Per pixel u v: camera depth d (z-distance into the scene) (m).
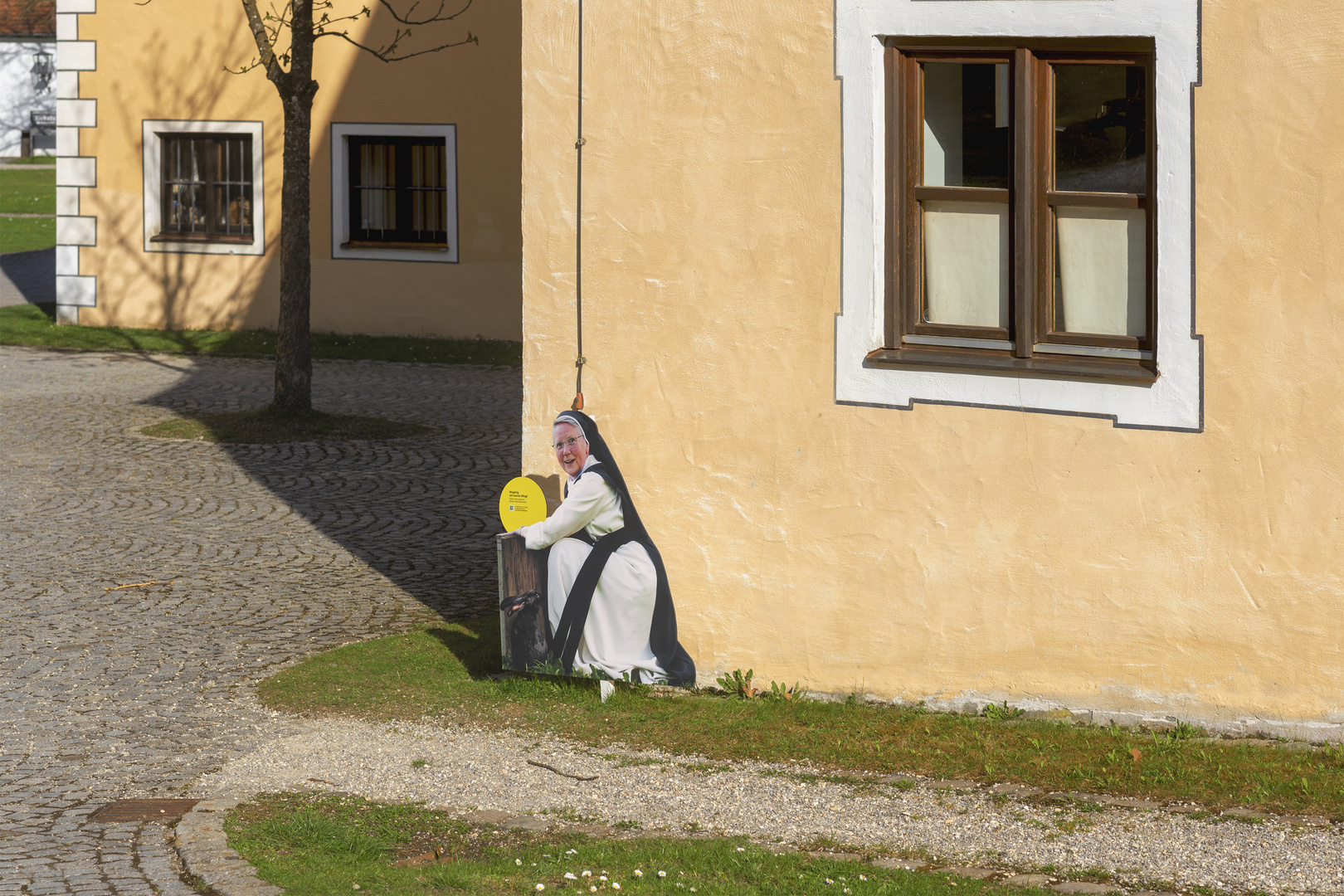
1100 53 7.02
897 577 7.48
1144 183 7.03
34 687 8.06
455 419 16.69
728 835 6.03
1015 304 7.22
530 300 8.06
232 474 13.85
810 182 7.46
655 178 7.74
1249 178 6.69
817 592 7.64
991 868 5.61
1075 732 7.05
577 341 7.99
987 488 7.26
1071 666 7.19
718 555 7.81
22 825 6.11
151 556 10.95
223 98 22.39
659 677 7.96
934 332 7.45
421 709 7.75
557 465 8.12
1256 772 6.44
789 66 7.44
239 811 6.29
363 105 21.80
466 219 21.72
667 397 7.83
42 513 12.20
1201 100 6.73
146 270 23.14
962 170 7.36
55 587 10.05
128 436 15.49
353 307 22.34
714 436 7.76
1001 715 7.29
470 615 9.59
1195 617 6.95
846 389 7.48
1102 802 6.23
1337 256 6.58
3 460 14.19
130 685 8.12
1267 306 6.71
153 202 22.95
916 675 7.48
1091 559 7.11
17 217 38.59
